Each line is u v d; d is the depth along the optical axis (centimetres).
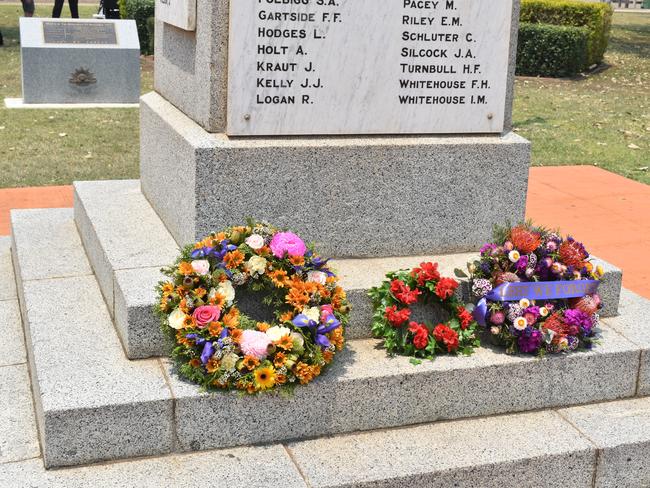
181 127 464
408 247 473
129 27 1291
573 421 402
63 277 490
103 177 870
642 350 424
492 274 422
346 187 454
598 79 1678
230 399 361
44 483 334
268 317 402
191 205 438
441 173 469
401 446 373
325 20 439
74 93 1259
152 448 356
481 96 477
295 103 444
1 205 762
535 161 1005
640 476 390
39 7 2788
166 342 388
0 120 1130
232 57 428
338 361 396
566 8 1728
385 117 461
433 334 407
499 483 367
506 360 404
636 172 969
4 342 476
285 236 399
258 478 343
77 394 353
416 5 454
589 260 466
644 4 3762
